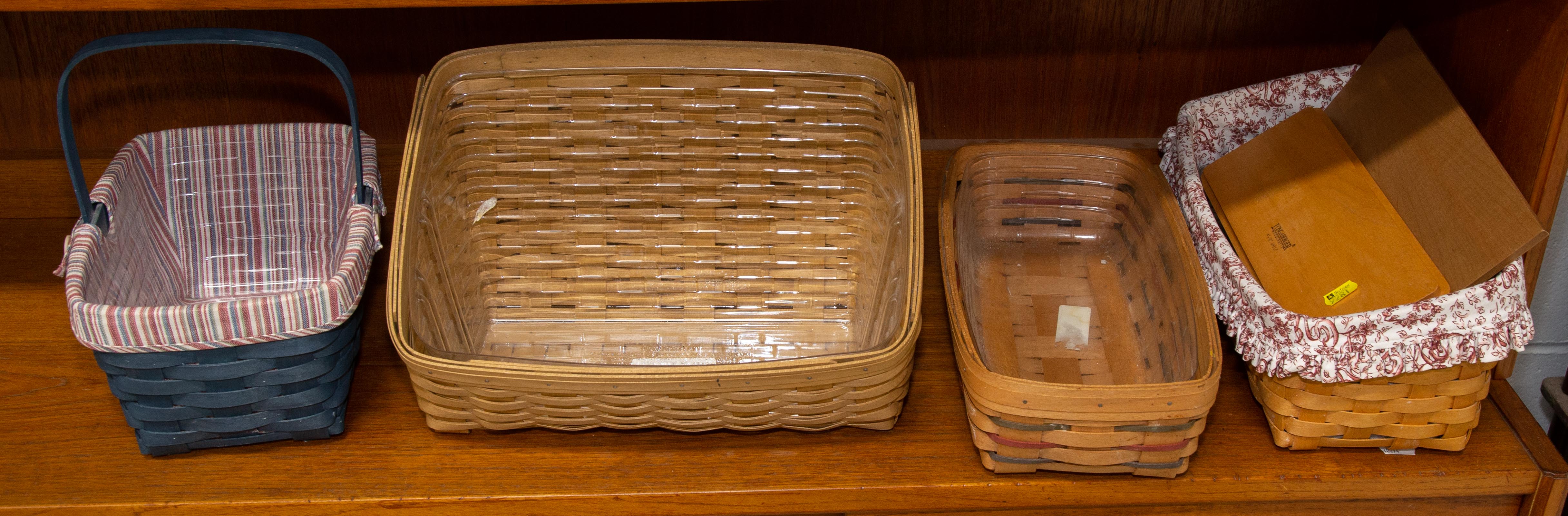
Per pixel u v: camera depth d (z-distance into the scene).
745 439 1.13
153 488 1.07
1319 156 1.18
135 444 1.12
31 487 1.07
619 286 1.32
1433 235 1.06
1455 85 1.19
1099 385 1.05
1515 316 0.99
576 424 1.07
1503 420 1.16
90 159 1.43
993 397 0.99
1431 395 1.03
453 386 1.02
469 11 1.36
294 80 1.42
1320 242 1.12
